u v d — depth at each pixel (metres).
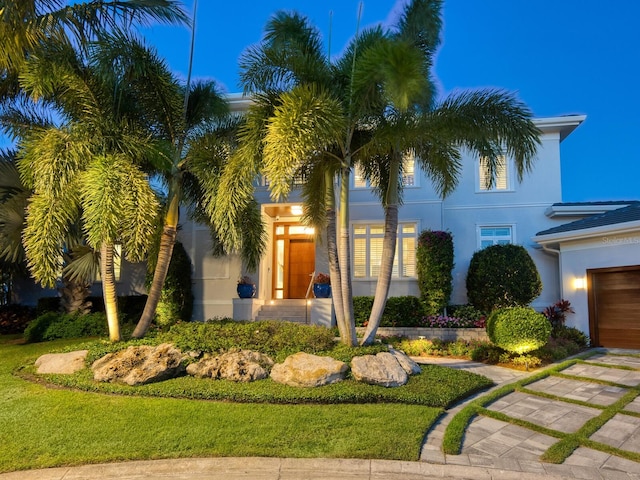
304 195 10.02
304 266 16.05
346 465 4.52
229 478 4.31
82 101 8.63
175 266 14.27
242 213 10.26
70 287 13.32
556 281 14.47
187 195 11.03
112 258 9.17
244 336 8.66
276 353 8.28
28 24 8.66
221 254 12.44
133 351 7.91
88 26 9.27
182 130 9.73
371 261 15.09
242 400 6.55
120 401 6.47
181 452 4.74
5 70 9.59
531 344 9.42
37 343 11.85
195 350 8.24
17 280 16.41
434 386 7.14
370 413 5.97
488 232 15.27
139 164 9.35
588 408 6.64
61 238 8.14
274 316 14.04
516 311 9.80
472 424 5.89
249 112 8.29
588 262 12.58
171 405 6.29
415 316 13.13
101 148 8.32
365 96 7.91
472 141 8.39
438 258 13.30
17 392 7.00
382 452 4.76
